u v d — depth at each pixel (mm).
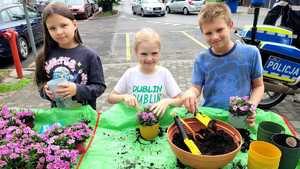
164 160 1273
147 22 12516
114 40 8617
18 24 6422
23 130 1348
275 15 3678
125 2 29109
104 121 1547
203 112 1560
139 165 1245
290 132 1449
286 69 3285
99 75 1943
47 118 1583
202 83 1899
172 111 1569
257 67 1787
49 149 1186
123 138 1445
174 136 1291
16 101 4258
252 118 1416
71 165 1221
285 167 1146
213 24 1622
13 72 5684
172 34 9305
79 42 2008
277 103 3648
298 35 3588
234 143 1229
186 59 6254
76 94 1642
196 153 1113
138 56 1838
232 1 14133
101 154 1324
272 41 3480
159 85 1949
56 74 1898
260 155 1076
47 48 1951
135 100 1616
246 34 3490
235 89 1791
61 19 1759
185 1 14906
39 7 7781
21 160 1149
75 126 1403
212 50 1848
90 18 15086
